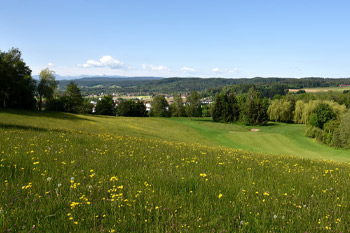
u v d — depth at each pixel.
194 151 14.03
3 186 5.46
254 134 58.94
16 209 4.46
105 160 9.07
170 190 6.20
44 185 5.84
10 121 32.69
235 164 10.43
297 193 6.60
